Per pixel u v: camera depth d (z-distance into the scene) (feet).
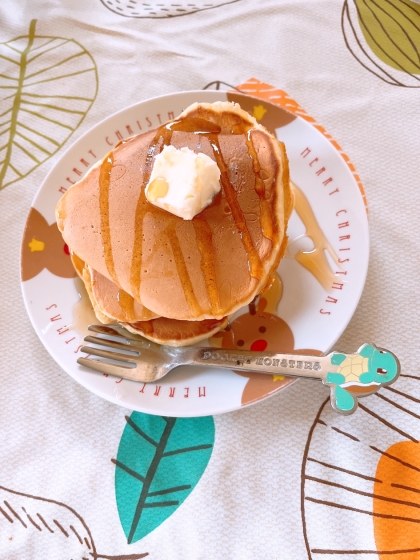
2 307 0.90
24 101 1.04
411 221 0.90
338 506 0.74
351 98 0.99
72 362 0.80
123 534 0.74
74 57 1.07
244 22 1.07
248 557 0.72
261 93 1.01
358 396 0.73
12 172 0.99
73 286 0.86
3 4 1.14
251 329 0.83
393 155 0.94
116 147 0.85
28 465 0.79
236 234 0.76
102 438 0.80
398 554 0.72
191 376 0.79
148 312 0.79
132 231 0.77
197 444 0.79
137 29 1.09
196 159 0.73
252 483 0.76
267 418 0.80
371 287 0.87
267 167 0.77
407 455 0.76
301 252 0.85
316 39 1.04
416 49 1.01
